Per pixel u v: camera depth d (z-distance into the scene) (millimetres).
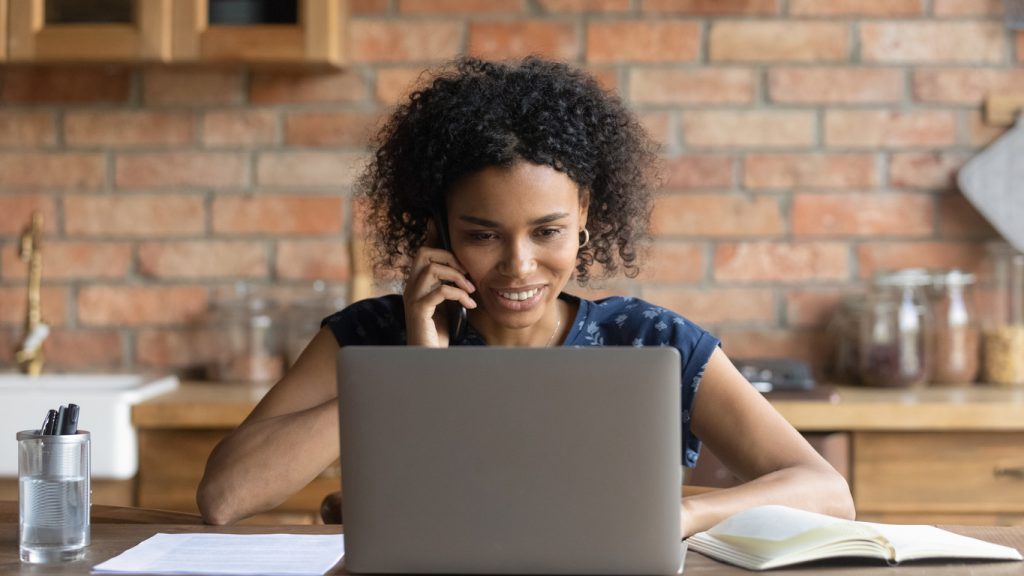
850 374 2676
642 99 2805
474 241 1476
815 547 1118
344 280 2844
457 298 1522
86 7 2617
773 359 2586
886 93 2799
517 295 1477
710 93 2801
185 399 2430
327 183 2834
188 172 2844
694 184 2812
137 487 2422
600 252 1720
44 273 2859
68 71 2830
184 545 1233
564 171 1448
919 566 1131
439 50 2809
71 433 1199
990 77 2789
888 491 2346
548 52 2799
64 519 1177
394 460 1070
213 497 1489
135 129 2840
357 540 1081
